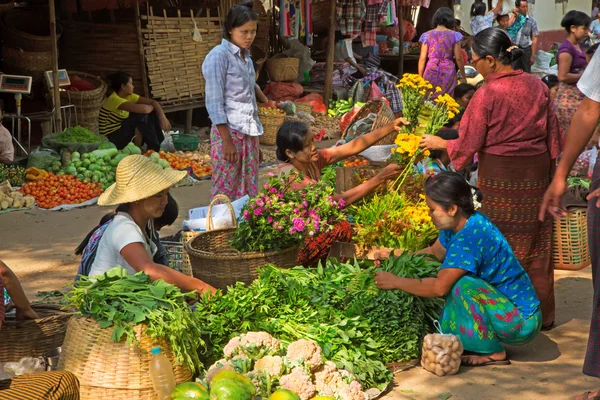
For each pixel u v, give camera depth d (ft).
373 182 17.11
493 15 45.50
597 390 12.05
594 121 10.50
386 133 17.99
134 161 13.30
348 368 12.74
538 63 55.01
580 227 19.35
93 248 13.75
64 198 27.68
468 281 13.76
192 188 30.37
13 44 35.35
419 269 14.61
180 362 11.59
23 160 30.89
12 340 12.80
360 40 52.85
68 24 38.93
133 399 11.48
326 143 40.42
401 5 54.44
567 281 18.79
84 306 11.83
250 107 20.10
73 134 31.24
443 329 14.19
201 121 45.19
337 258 16.60
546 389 12.98
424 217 17.16
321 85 48.62
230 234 16.46
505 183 15.02
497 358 14.07
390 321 13.78
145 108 33.47
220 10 41.93
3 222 24.98
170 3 42.96
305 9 47.62
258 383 11.51
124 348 11.46
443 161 18.99
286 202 15.20
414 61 58.90
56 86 32.19
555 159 15.46
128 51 38.29
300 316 13.65
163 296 12.05
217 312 13.32
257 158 20.68
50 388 9.88
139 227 13.64
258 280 14.07
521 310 13.80
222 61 19.44
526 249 15.24
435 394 12.82
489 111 14.92
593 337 11.34
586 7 81.51
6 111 36.19
